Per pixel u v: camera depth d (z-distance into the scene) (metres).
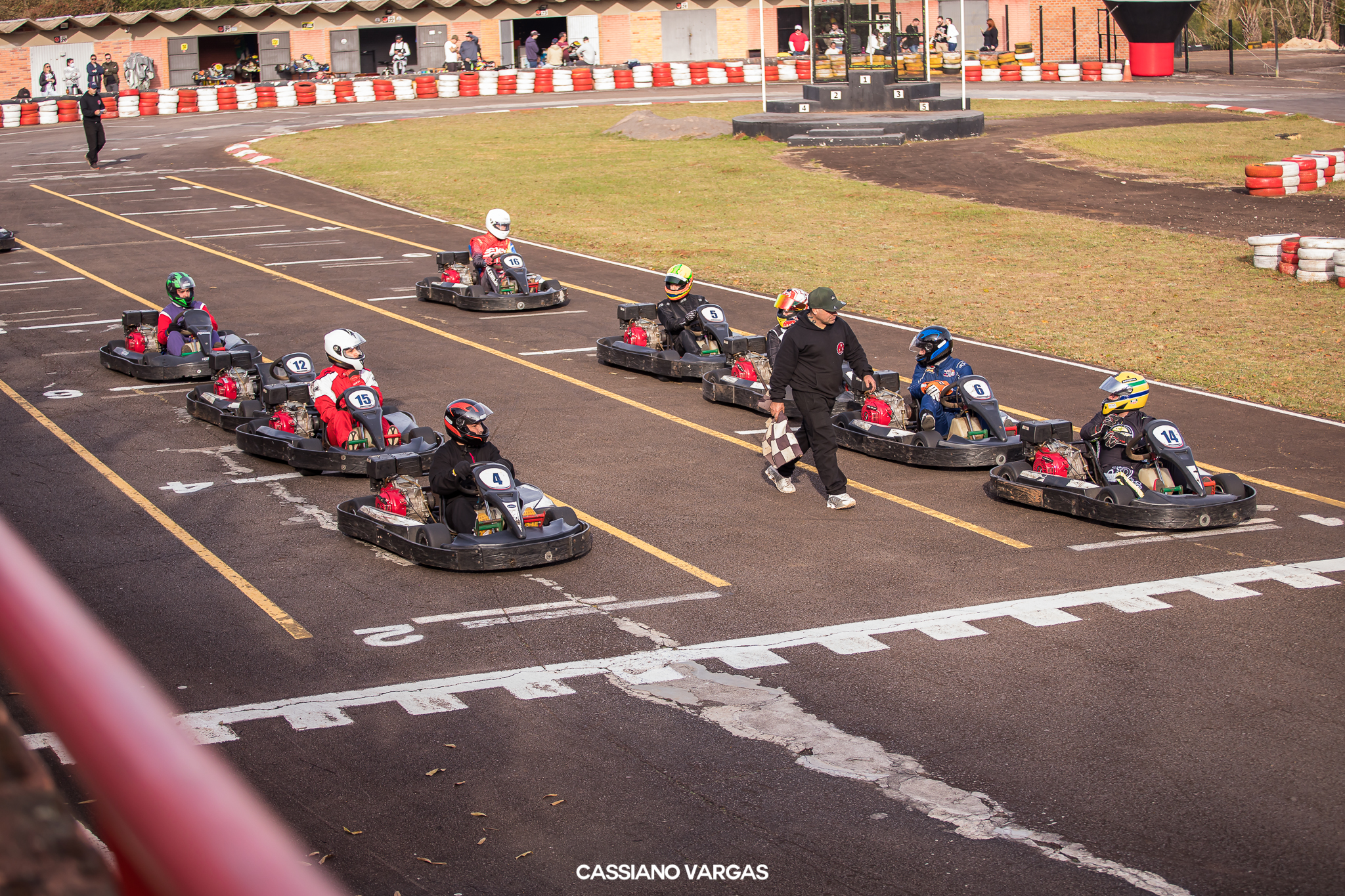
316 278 26.88
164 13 73.69
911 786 7.41
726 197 35.84
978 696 8.63
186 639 9.86
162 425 16.56
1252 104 51.38
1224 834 6.79
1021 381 18.06
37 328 22.52
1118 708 8.39
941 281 25.36
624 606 10.48
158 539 12.31
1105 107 51.41
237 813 0.76
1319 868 6.42
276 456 14.88
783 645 9.62
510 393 17.98
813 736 8.10
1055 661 9.20
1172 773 7.49
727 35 76.94
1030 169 37.94
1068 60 73.25
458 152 45.47
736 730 8.20
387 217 34.47
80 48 73.44
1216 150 40.09
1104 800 7.18
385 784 7.54
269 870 0.73
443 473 11.61
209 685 9.02
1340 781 7.35
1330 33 94.88
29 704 0.83
